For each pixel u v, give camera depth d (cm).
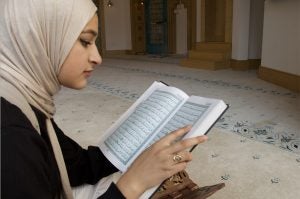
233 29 470
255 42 465
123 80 387
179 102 68
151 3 759
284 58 322
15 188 37
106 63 593
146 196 50
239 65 464
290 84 310
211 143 166
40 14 48
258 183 125
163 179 49
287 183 124
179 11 714
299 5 292
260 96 279
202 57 505
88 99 282
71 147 75
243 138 173
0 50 49
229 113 222
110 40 784
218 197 116
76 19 50
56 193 50
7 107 41
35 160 40
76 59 53
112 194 48
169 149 49
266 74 359
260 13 458
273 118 209
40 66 51
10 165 37
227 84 343
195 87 329
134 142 67
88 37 52
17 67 50
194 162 145
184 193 72
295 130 183
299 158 146
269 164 141
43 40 50
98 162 75
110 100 277
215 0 514
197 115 60
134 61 620
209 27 534
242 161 145
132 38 788
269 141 168
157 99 71
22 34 48
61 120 218
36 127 48
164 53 762
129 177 49
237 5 453
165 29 746
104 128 199
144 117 69
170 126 63
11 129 39
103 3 756
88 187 75
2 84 46
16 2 48
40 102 52
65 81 54
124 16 784
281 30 326
